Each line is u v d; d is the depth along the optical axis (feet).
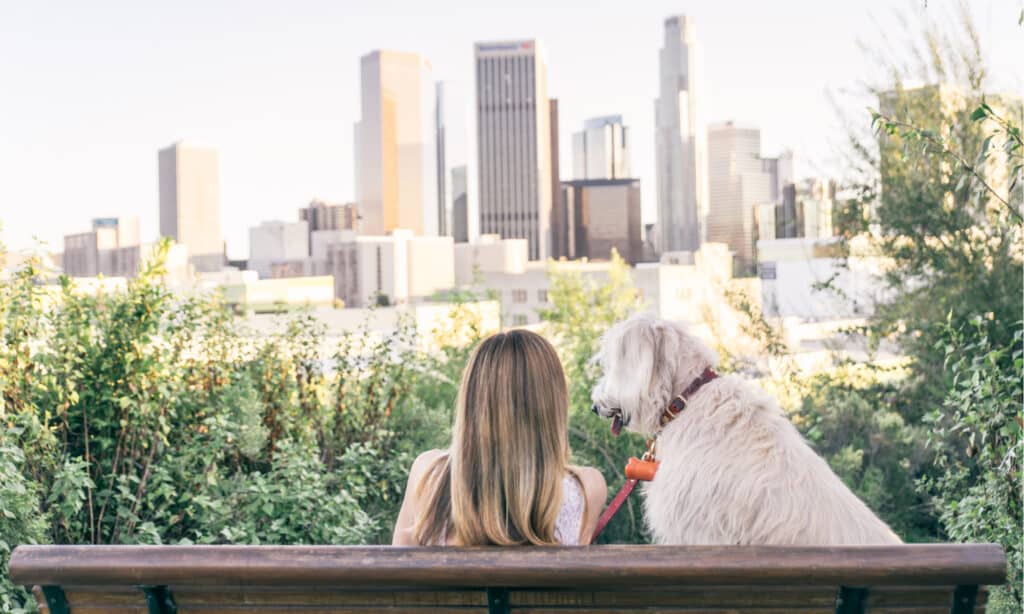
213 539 15.23
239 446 17.39
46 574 6.01
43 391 15.35
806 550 5.80
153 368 15.40
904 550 5.80
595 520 7.89
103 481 15.58
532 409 7.11
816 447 29.48
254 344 19.45
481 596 6.15
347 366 20.17
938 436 16.58
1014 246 25.76
